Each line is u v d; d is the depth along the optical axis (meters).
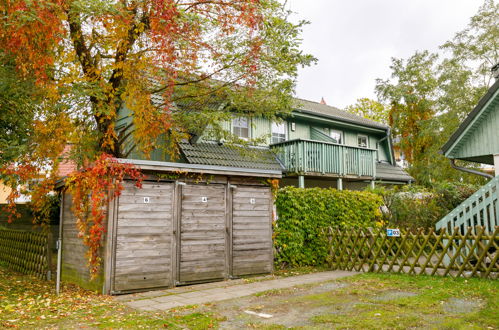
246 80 10.86
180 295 7.55
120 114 16.91
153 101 13.45
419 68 29.42
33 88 9.13
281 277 9.55
